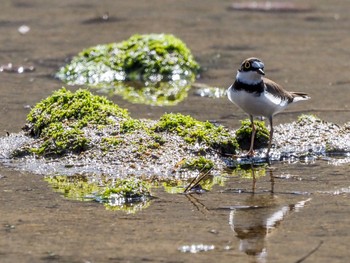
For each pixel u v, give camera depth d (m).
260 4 27.30
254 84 12.37
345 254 9.01
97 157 12.35
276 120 14.91
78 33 22.89
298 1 27.95
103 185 11.46
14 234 9.62
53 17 25.06
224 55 20.50
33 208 10.52
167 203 10.79
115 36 22.52
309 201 10.84
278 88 12.80
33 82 17.86
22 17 24.97
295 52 20.80
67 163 12.28
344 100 16.41
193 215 10.32
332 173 12.06
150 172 11.96
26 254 9.05
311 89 17.28
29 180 11.65
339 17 25.19
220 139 12.88
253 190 11.34
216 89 17.38
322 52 20.80
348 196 11.02
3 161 12.45
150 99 16.69
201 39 22.20
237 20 24.83
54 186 11.41
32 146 12.80
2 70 18.88
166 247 9.25
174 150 12.51
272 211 10.45
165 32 23.02
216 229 9.82
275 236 9.59
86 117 13.21
